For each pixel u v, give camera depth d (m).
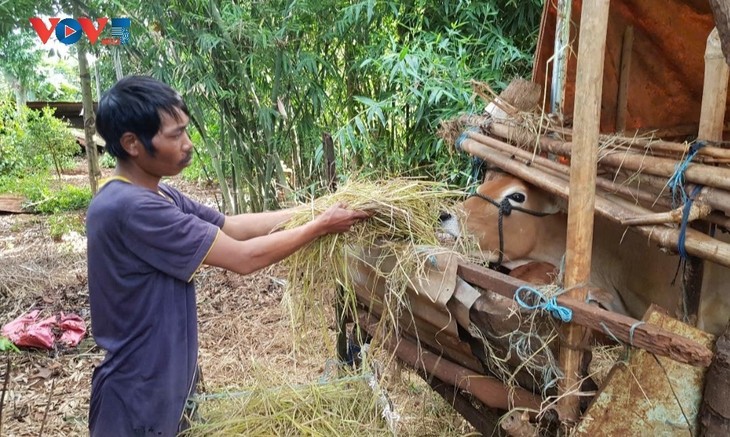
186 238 1.58
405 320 1.95
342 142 4.00
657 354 1.21
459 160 3.65
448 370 1.91
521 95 2.34
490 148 2.21
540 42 2.69
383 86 4.45
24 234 7.02
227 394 2.02
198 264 1.59
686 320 1.58
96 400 1.73
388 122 4.54
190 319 1.73
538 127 2.12
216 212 1.94
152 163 1.61
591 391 1.52
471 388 1.81
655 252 1.98
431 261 1.68
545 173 1.92
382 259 1.79
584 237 1.38
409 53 3.76
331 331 3.39
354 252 1.84
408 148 4.34
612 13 2.46
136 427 1.67
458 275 1.67
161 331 1.64
